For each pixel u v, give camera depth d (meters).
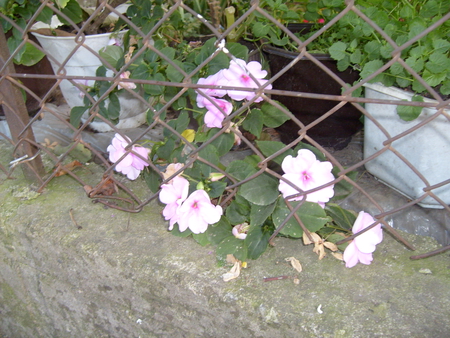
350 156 0.54
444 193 0.41
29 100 0.70
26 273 0.47
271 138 0.61
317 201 0.35
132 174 0.43
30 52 0.50
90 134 0.64
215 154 0.38
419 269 0.35
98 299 0.43
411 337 0.29
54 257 0.43
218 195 0.38
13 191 0.49
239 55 0.39
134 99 0.60
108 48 0.49
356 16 0.44
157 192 0.42
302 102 0.50
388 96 0.40
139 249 0.39
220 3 0.65
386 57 0.38
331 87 0.49
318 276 0.35
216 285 0.35
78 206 0.46
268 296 0.33
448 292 0.33
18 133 0.48
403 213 0.42
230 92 0.35
